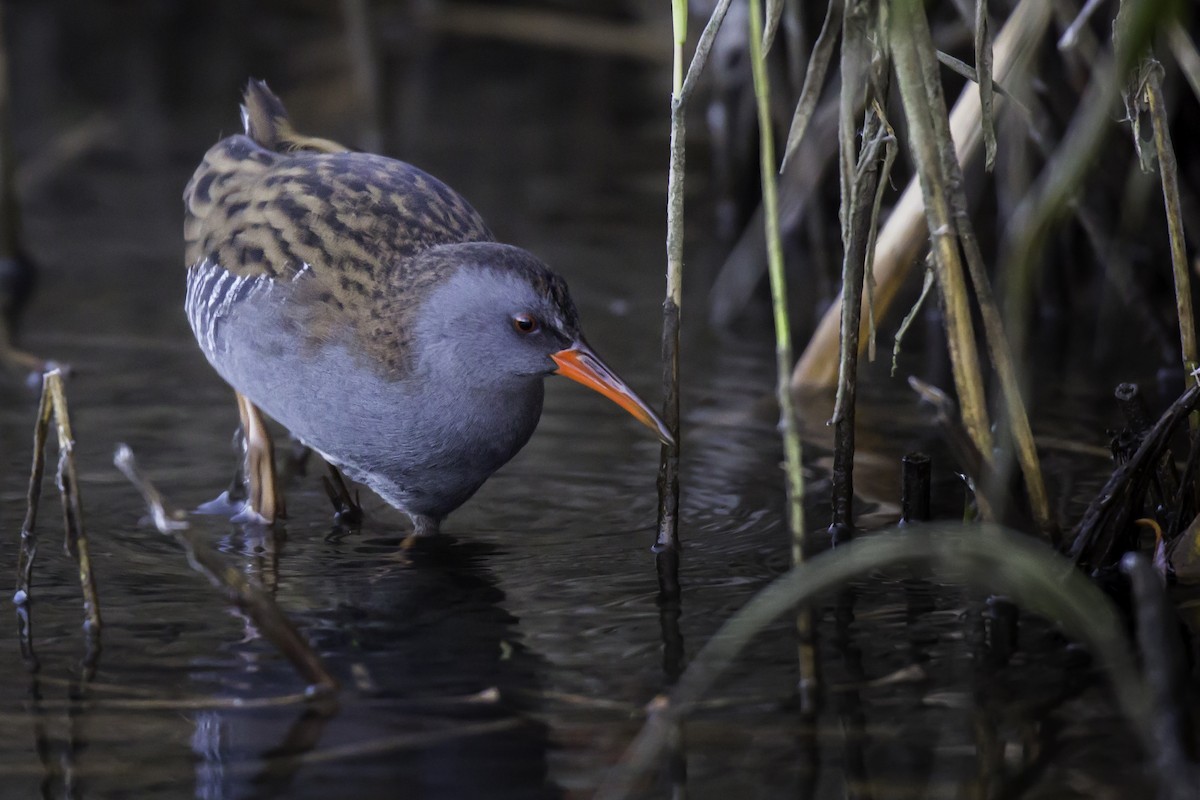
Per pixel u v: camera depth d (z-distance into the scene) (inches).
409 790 206.4
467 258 312.5
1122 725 221.5
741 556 298.4
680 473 349.7
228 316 327.3
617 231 568.7
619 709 229.9
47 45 783.7
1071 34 313.1
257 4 826.8
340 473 339.0
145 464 354.0
